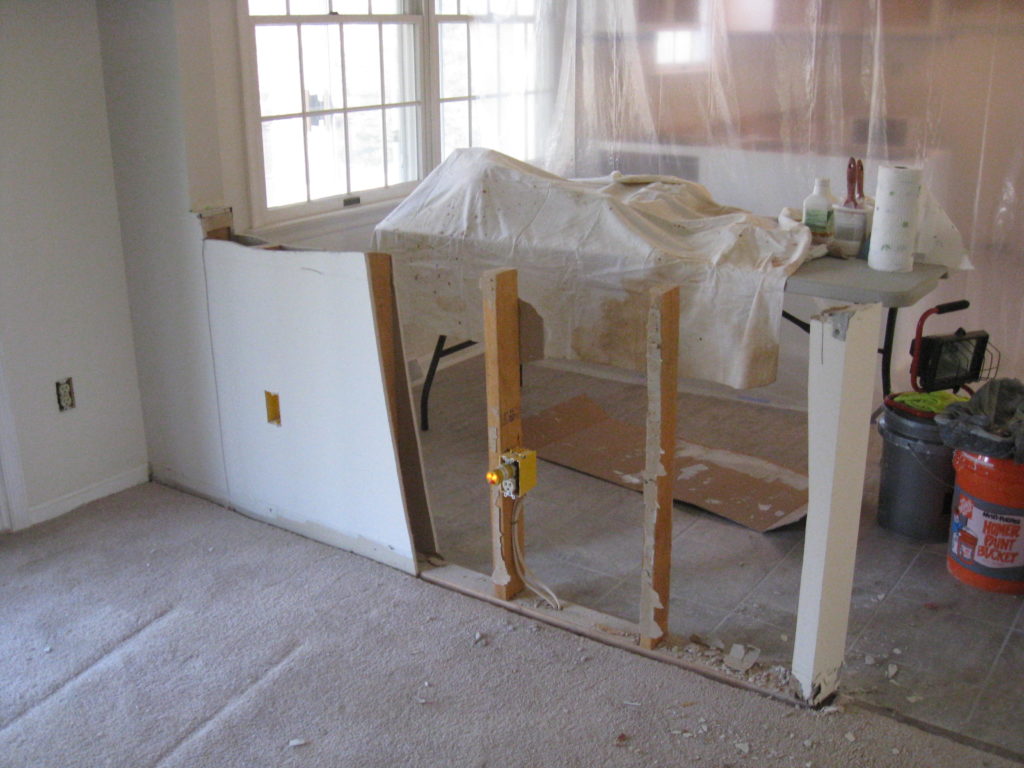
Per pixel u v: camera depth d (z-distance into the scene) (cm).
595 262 294
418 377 429
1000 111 327
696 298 277
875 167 355
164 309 310
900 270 273
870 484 331
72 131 292
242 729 213
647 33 391
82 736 211
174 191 292
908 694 223
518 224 314
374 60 390
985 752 204
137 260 311
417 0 401
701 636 245
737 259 278
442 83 427
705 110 386
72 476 314
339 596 265
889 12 337
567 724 213
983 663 234
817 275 269
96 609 258
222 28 324
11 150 278
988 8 320
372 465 271
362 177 398
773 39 362
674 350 210
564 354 309
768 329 266
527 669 233
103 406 319
